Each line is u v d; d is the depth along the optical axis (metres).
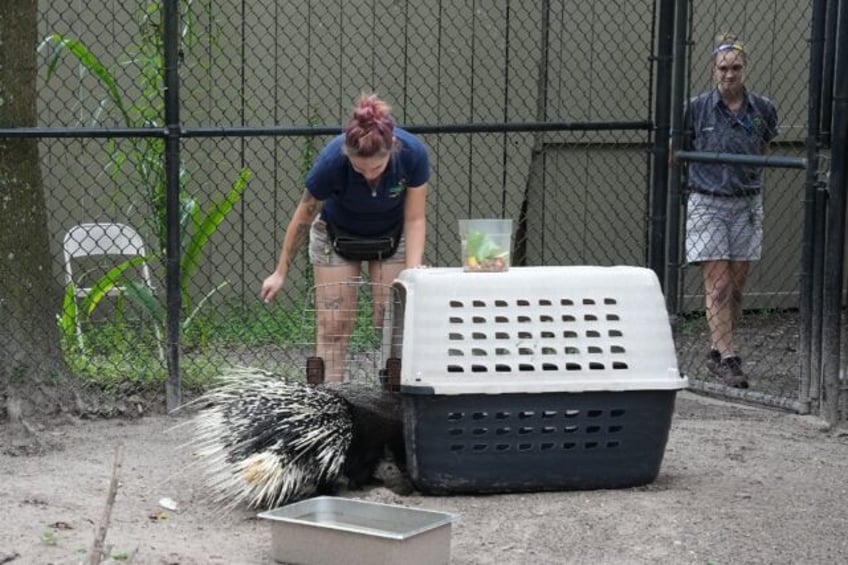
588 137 8.72
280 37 8.30
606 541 4.21
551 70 8.59
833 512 4.58
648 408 4.70
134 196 8.11
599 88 8.69
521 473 4.65
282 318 7.63
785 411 6.23
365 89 8.41
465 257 4.71
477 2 8.45
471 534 4.25
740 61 6.80
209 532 4.27
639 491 4.77
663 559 4.05
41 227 5.87
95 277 7.95
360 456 4.80
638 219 8.90
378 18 7.96
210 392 5.33
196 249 6.96
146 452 5.29
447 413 4.53
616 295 4.68
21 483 4.77
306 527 3.83
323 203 5.27
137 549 3.92
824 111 5.83
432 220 8.56
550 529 4.30
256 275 7.58
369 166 4.73
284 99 8.37
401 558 3.68
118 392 6.09
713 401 6.55
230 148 8.38
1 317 5.69
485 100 8.59
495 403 4.55
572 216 8.79
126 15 8.11
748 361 7.73
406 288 4.58
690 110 6.69
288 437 4.50
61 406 5.80
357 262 5.36
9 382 5.67
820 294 6.01
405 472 4.95
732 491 4.82
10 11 5.70
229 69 8.27
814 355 6.08
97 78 8.01
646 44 8.64
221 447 4.61
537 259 8.77
